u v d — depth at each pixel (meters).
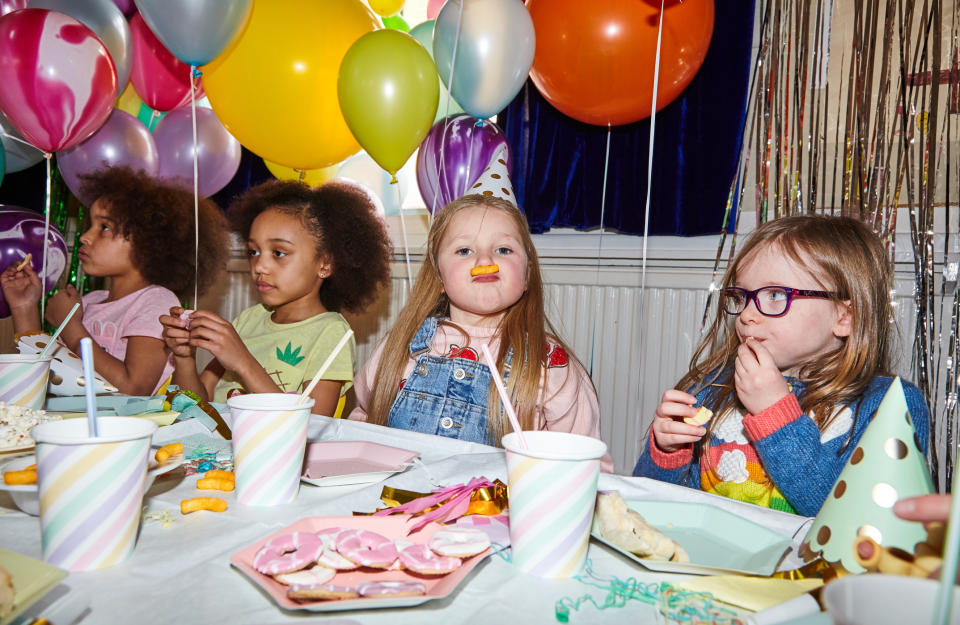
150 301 1.57
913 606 0.30
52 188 2.40
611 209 1.90
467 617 0.41
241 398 0.62
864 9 1.51
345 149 1.82
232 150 2.08
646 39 1.52
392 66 1.50
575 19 1.56
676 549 0.50
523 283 1.19
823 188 1.52
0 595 0.35
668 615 0.41
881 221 1.46
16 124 1.62
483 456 0.77
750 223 1.74
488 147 1.70
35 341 1.01
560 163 1.94
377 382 1.21
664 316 1.86
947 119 1.33
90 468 0.45
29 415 0.70
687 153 1.79
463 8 1.52
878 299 0.95
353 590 0.43
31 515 0.56
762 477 0.93
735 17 1.71
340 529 0.50
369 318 2.26
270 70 1.65
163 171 2.02
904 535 0.47
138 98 2.26
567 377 1.19
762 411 0.82
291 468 0.60
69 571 0.46
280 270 1.55
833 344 0.97
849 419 0.90
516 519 0.48
